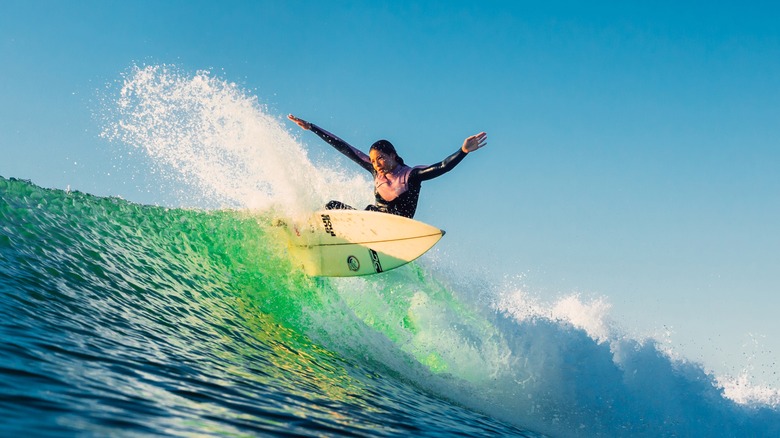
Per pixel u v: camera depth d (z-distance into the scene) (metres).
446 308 8.12
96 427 2.61
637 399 8.46
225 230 7.78
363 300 7.73
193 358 4.50
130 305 5.55
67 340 4.00
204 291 6.72
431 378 7.00
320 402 4.24
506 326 8.37
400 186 7.21
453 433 4.58
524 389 7.76
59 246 6.30
